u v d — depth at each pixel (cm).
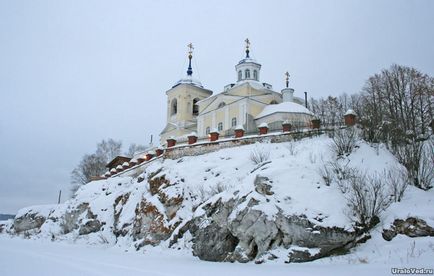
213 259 1931
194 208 2480
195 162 3023
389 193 1917
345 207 1795
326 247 1666
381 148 2339
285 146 2814
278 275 1329
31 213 5244
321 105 4900
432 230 1622
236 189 2070
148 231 2586
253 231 1806
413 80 4594
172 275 1387
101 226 3272
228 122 5278
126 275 1415
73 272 1523
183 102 6675
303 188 1889
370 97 4638
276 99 5478
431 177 1995
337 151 2312
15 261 1923
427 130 3381
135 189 3189
